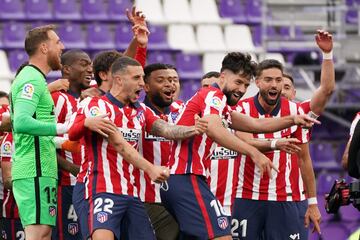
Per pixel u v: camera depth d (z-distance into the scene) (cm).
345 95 4188
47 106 1978
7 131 2114
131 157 1794
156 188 2055
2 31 4650
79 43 4653
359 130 1827
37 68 1977
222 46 4741
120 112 1875
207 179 1978
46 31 1991
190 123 1948
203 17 4891
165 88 2042
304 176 2280
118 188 1848
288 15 4850
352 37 4384
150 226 1903
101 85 2033
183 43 4741
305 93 4166
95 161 1852
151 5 4881
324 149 4188
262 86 2211
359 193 1827
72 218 2188
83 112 1859
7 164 2270
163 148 2050
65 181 2175
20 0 4759
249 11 4959
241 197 2247
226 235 1936
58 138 2100
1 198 2345
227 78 1984
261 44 4753
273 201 2242
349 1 4662
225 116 1984
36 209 1962
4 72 4422
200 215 1923
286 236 2259
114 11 4831
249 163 2230
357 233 2577
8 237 2350
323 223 3738
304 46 4553
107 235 1811
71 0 4812
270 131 2055
